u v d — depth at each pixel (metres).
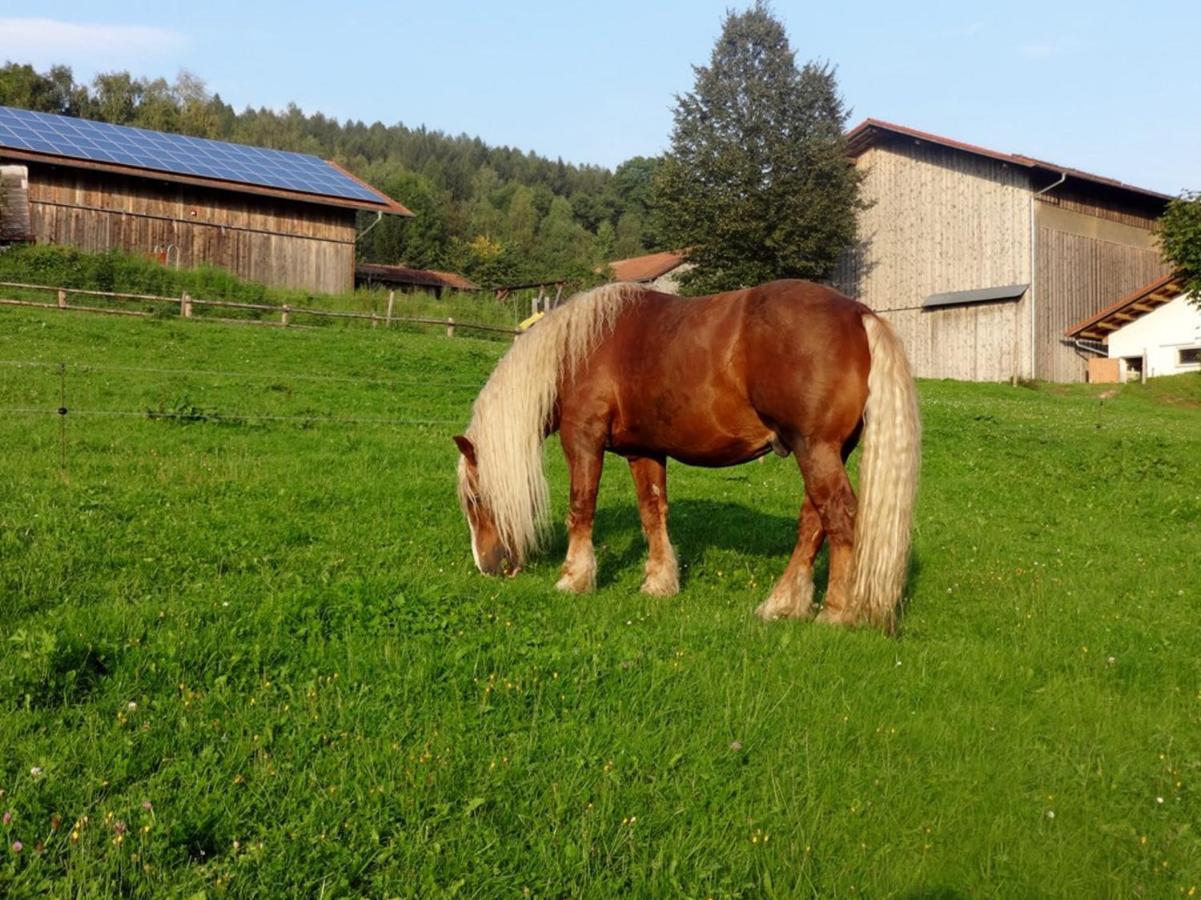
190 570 6.58
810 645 5.41
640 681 4.65
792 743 4.20
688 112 44.03
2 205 29.05
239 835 3.28
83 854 3.06
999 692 5.15
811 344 5.71
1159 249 37.34
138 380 16.61
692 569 7.91
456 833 3.37
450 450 13.09
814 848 3.48
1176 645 6.17
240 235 34.12
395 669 4.66
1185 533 10.54
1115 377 34.53
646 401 6.56
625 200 131.88
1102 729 4.67
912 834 3.64
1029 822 3.80
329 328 27.03
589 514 7.10
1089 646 6.05
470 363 22.38
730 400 6.14
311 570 6.69
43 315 22.19
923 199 38.88
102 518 7.93
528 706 4.39
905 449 5.59
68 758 3.63
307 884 3.06
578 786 3.73
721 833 3.52
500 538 7.27
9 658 4.36
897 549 5.61
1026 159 34.06
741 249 42.81
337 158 136.50
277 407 15.62
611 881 3.18
